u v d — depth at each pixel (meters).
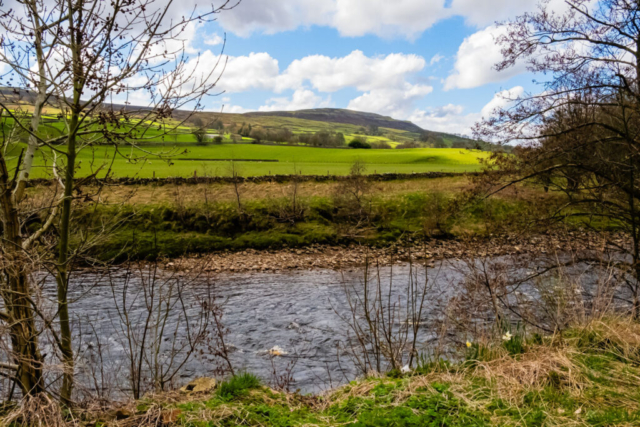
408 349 9.70
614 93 9.48
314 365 10.75
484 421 4.71
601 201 9.84
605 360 6.27
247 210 37.75
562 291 8.12
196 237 33.94
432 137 115.75
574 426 4.52
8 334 4.84
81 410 5.16
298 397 5.93
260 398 5.75
